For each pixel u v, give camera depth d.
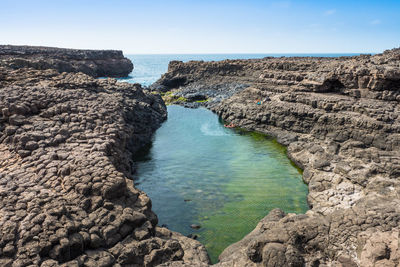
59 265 8.81
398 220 9.95
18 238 9.17
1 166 13.52
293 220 12.02
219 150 25.64
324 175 17.89
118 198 12.23
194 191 17.78
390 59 26.64
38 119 17.31
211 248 12.38
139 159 23.34
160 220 14.54
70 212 10.88
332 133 24.88
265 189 18.14
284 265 9.25
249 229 13.80
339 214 10.96
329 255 9.69
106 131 17.70
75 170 12.91
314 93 29.56
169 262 10.20
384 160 18.33
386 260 8.56
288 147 24.69
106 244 10.37
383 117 21.95
